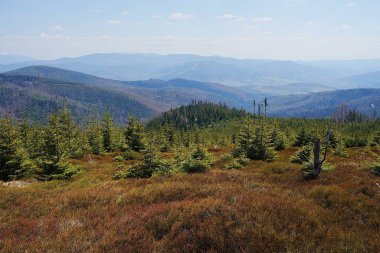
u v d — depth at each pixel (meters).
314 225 8.51
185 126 166.75
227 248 7.34
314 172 16.53
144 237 8.44
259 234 7.58
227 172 18.69
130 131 45.69
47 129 23.98
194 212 9.56
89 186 17.27
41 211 12.34
